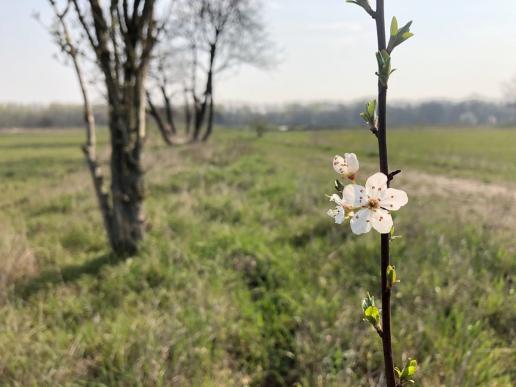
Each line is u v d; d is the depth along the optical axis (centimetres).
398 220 677
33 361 360
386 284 122
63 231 705
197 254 586
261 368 382
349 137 4003
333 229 661
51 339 398
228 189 1002
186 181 1128
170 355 377
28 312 448
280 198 934
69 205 912
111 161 595
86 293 485
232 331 417
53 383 336
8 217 823
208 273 529
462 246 585
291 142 3303
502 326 427
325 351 380
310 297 461
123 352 369
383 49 114
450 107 11556
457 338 390
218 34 2255
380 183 115
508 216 786
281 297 477
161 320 414
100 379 350
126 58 576
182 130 3703
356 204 115
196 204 850
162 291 479
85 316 448
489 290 464
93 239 670
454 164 1817
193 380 345
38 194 1063
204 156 1719
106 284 502
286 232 694
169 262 552
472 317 423
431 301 447
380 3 116
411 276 494
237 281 519
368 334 397
